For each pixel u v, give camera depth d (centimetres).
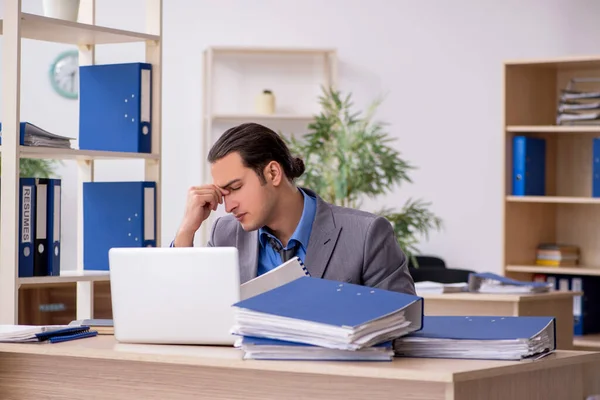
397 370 205
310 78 798
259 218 297
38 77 767
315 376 222
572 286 619
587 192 651
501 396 221
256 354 225
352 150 666
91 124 430
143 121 424
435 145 793
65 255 750
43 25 389
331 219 309
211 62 768
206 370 238
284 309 224
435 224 790
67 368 263
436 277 656
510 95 628
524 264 636
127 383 252
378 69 798
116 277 262
